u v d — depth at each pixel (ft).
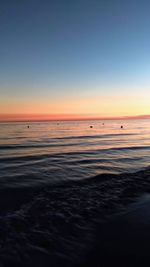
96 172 49.24
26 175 46.19
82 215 25.64
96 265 16.99
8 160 64.44
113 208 27.76
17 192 34.99
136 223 23.80
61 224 23.43
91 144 106.83
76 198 31.30
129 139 131.34
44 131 235.61
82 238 20.77
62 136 161.48
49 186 38.19
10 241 19.99
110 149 87.81
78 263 17.21
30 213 26.21
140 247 19.24
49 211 26.76
